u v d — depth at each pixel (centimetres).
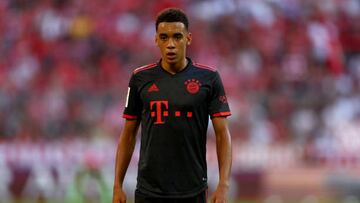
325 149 6384
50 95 7288
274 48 8119
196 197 1845
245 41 8206
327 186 6103
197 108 1833
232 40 8200
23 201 6034
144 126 1858
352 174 6122
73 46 8288
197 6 8569
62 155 6234
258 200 6091
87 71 7912
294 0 8656
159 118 1828
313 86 7456
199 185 1848
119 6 8619
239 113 6819
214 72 1866
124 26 8400
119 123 6944
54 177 6216
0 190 6294
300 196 6141
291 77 7588
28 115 7169
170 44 1819
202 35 8200
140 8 8606
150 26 8388
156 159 1831
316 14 8525
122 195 1889
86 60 8138
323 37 8225
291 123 6875
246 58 7894
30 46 8306
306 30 8319
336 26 8550
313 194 6122
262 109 6981
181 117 1825
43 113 7150
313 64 8019
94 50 8225
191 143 1834
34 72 7938
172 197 1833
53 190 6200
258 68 7819
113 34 8338
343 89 7450
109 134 6769
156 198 1841
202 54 7912
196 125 1838
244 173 6222
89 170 6106
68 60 8106
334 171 6147
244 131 6681
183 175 1836
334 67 8056
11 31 8544
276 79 7575
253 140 6606
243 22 8400
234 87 7362
